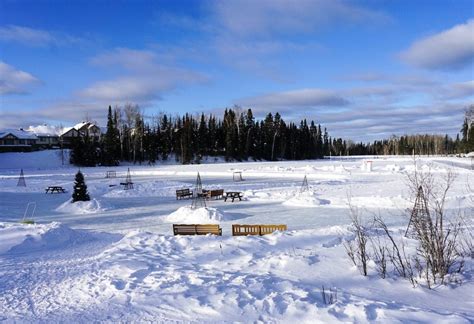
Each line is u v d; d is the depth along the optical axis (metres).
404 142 141.88
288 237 11.70
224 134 95.62
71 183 42.62
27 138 95.62
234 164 75.69
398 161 74.94
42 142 108.00
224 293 6.57
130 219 20.73
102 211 23.84
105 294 6.91
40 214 23.14
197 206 23.55
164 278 7.71
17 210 24.97
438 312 5.60
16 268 9.11
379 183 35.06
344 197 25.34
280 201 26.08
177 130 91.62
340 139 166.62
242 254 10.01
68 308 6.29
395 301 6.28
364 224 16.03
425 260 8.12
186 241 11.71
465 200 20.62
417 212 9.07
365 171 49.56
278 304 5.96
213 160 91.50
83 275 8.30
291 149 106.69
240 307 5.96
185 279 7.58
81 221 20.33
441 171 40.66
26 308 6.35
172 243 11.54
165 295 6.60
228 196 27.86
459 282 7.00
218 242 11.53
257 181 41.56
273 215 20.44
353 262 8.40
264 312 5.75
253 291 6.64
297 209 22.27
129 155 82.75
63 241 12.75
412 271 7.71
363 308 5.57
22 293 7.14
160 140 87.88
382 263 7.79
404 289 6.83
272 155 100.12
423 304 6.18
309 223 17.78
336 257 8.91
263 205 24.59
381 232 11.92
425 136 147.00
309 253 9.40
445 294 6.55
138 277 7.99
